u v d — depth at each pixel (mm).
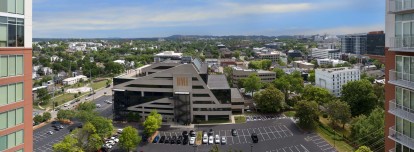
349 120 128125
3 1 31156
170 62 163625
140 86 152250
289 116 153250
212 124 144000
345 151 105188
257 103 161875
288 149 109500
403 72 28641
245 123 143750
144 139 122188
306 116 129750
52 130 136250
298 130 130125
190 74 147875
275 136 123750
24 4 33688
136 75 162875
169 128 139250
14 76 32531
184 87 148500
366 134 99812
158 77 150250
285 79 199375
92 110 148500
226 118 149875
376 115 103188
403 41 28078
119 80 153375
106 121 113062
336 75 198875
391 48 28391
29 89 34656
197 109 149625
